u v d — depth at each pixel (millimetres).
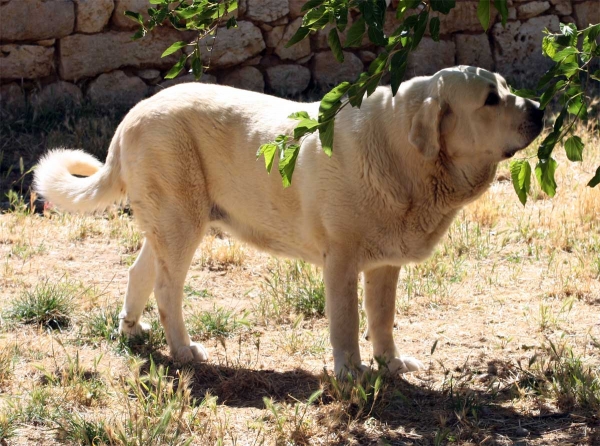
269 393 5008
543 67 9820
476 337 5461
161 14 4902
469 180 4941
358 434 4719
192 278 6105
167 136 5195
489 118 4840
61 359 5227
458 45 9586
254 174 5160
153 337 5398
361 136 4949
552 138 4711
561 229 6504
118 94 8344
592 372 5055
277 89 8969
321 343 5406
